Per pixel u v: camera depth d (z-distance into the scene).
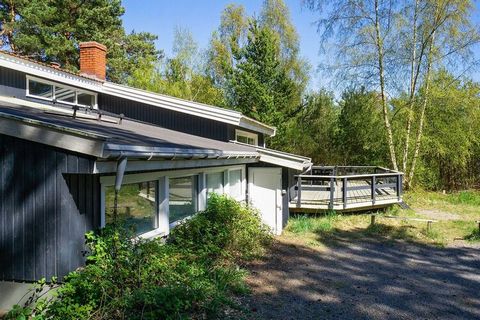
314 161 26.23
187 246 7.19
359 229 12.88
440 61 19.78
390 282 7.75
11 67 9.66
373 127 23.31
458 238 11.91
